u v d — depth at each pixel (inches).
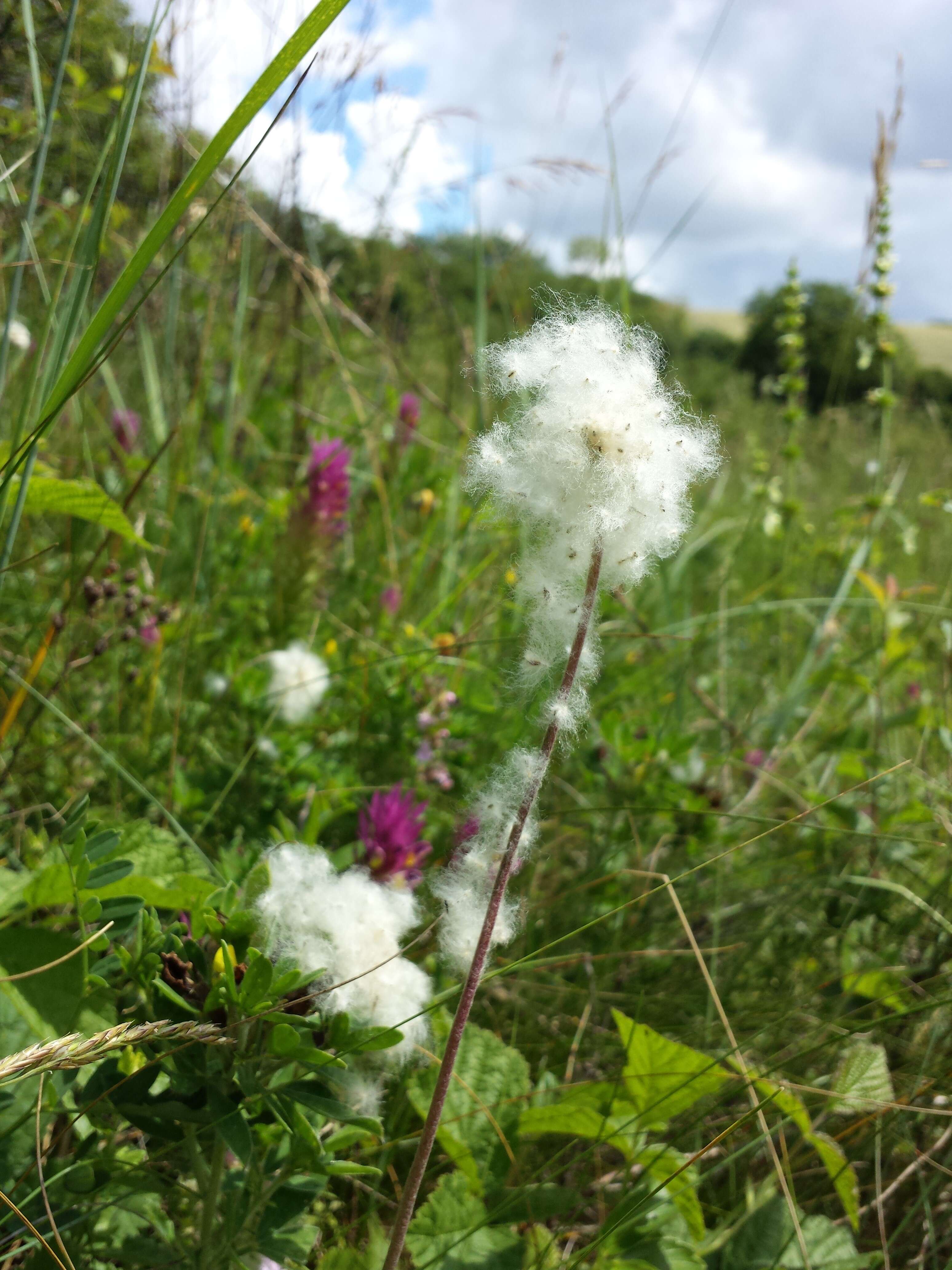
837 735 16.1
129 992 6.5
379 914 6.1
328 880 6.2
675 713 16.1
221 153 5.5
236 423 18.6
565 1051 9.9
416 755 12.7
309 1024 5.5
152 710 12.1
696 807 12.9
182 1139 5.7
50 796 10.8
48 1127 6.5
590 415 4.7
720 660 18.2
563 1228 8.0
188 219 14.5
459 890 6.0
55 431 14.9
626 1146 7.4
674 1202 7.1
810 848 13.5
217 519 15.5
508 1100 7.9
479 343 17.8
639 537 4.9
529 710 5.5
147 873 7.8
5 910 7.2
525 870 11.6
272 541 17.3
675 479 4.9
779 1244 7.7
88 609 11.8
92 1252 6.1
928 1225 7.9
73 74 11.8
